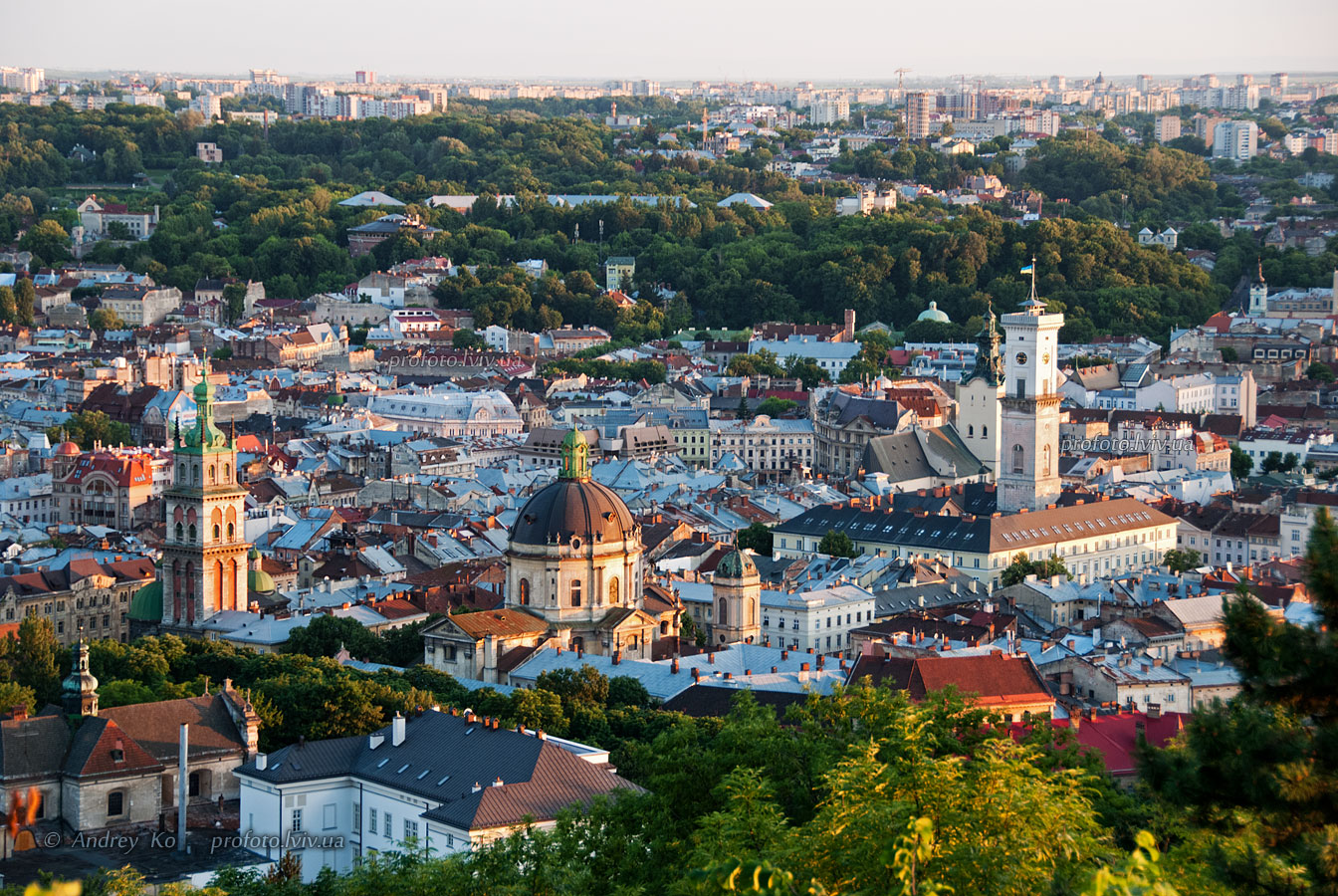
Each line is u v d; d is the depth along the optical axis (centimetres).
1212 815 15975
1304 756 15538
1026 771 17800
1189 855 16538
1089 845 15900
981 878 15062
